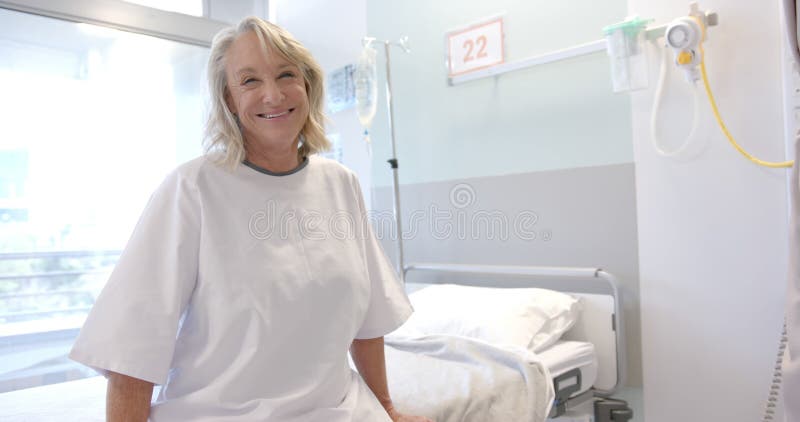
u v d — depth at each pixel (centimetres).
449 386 135
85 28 251
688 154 173
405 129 261
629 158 186
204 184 101
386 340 175
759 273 160
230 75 104
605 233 192
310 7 313
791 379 110
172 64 280
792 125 148
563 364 166
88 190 255
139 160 271
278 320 99
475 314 180
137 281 93
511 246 220
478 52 228
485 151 228
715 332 169
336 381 107
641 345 184
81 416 132
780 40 154
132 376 88
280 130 104
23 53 235
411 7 256
